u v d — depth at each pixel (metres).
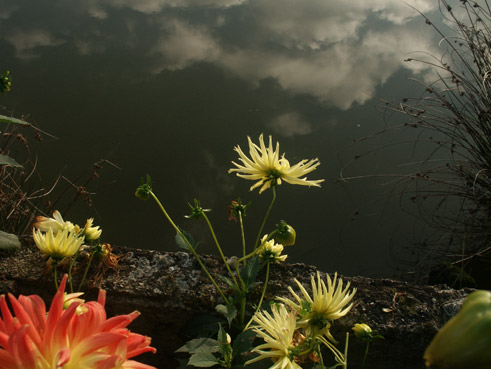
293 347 1.01
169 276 1.68
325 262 2.86
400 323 1.55
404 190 3.35
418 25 5.80
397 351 1.55
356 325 1.18
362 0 7.02
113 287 1.63
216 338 1.53
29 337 0.62
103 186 3.26
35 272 1.65
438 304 1.62
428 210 3.23
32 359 0.58
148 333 1.67
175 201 3.20
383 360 1.57
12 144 3.40
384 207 3.24
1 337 0.62
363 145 3.74
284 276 1.70
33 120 3.72
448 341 0.32
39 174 3.25
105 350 0.62
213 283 1.56
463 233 3.02
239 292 1.48
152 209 3.14
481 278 2.72
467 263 2.80
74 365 0.60
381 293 1.66
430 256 2.89
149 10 6.31
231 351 1.26
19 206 2.85
